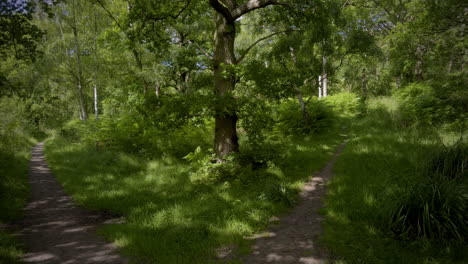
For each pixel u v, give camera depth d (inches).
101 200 272.7
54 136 868.0
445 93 420.5
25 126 937.5
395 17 744.3
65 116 1346.0
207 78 407.5
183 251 153.3
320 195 242.4
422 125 412.8
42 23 813.9
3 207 242.4
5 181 317.7
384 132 434.3
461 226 144.3
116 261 150.3
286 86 342.0
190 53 401.4
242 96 315.9
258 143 354.6
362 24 794.8
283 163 334.6
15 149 565.9
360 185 237.0
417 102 449.7
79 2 769.6
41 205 269.9
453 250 133.0
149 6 323.0
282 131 542.9
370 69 994.7
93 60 753.6
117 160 429.4
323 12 359.9
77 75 856.9
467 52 369.1
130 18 341.1
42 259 155.2
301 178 292.4
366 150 349.1
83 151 528.7
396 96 629.9
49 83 958.4
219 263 138.3
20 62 558.3
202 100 303.9
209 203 233.1
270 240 163.5
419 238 145.8
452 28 368.5
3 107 774.5
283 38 489.1
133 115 393.7
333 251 144.4
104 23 799.1
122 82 698.8
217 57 346.3
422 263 125.8
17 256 156.7
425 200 154.9
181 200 255.1
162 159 423.8
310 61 526.9
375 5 791.1
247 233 173.5
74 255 159.6
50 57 739.4
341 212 192.2
